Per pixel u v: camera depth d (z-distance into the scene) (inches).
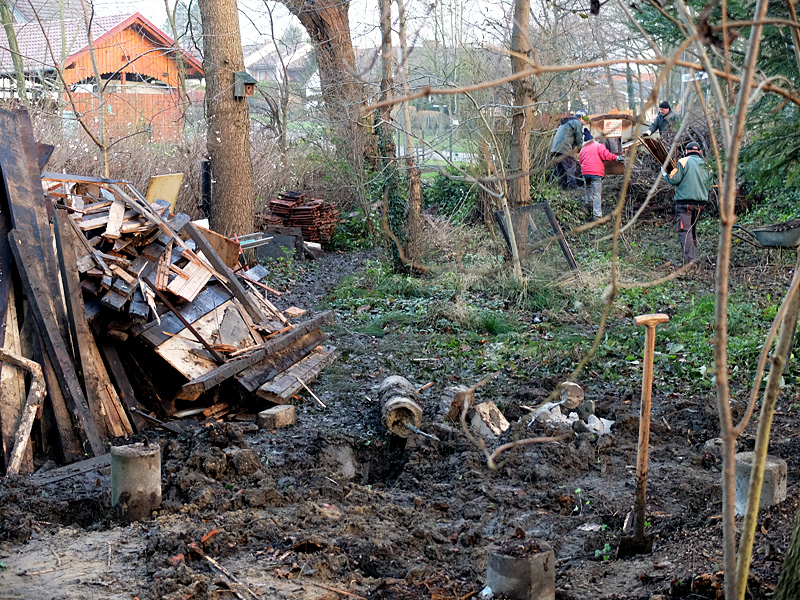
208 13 567.8
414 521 203.0
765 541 162.9
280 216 669.9
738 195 621.6
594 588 162.2
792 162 229.0
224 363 286.7
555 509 212.7
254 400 293.7
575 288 450.9
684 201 506.3
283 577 165.2
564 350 358.0
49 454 244.1
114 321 277.9
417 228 519.8
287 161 766.5
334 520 197.6
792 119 226.4
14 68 764.0
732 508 92.6
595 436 255.0
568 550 187.6
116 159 625.6
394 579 165.8
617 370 333.4
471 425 273.6
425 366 348.2
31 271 258.7
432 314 426.9
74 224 284.7
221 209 584.7
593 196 642.2
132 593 154.6
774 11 198.4
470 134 604.1
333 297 488.1
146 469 196.5
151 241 308.7
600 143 650.8
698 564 159.3
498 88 527.8
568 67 72.3
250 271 376.8
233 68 573.9
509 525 199.9
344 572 169.9
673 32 230.1
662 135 601.3
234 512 199.3
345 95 679.1
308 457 249.4
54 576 162.4
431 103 662.5
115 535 185.2
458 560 178.9
